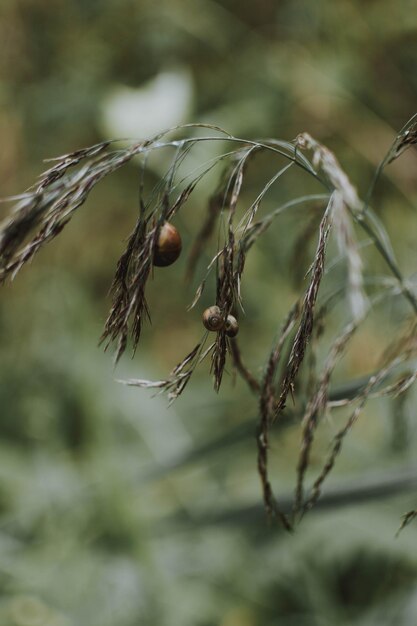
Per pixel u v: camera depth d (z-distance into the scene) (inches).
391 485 27.6
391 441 38.9
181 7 66.3
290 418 27.5
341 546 45.2
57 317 64.9
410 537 44.8
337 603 46.4
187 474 52.4
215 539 47.4
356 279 17.6
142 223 19.4
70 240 69.9
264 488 21.4
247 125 61.0
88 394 58.7
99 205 69.2
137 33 67.7
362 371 47.0
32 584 43.2
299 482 21.8
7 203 66.9
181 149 19.7
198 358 19.5
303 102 62.2
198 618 43.4
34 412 59.7
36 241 18.6
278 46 64.8
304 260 26.3
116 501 46.0
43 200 18.5
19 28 67.9
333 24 63.8
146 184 66.7
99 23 68.7
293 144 20.3
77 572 43.7
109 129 58.4
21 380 62.0
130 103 58.8
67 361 61.4
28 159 67.6
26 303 66.4
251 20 66.2
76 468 51.7
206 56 66.7
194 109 62.5
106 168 19.0
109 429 57.4
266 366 21.1
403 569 46.6
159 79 59.0
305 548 46.4
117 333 19.3
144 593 43.0
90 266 70.6
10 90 67.7
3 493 50.6
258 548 47.6
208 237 24.8
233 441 31.7
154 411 59.7
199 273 64.0
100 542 45.5
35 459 53.2
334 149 61.5
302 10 64.8
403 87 62.1
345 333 21.6
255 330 60.5
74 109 64.4
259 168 62.3
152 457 56.5
